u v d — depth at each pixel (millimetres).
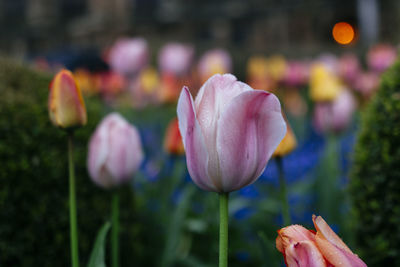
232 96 898
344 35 34375
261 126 914
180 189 3537
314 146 4805
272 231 3000
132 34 33031
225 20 35469
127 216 2344
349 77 5688
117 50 3873
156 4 34219
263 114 902
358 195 1954
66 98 1240
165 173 2818
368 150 1945
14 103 2029
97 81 5613
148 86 5176
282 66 6512
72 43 34219
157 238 2627
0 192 1769
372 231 1874
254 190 3283
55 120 1263
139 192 3270
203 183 924
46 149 2020
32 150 1943
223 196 940
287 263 799
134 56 3828
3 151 1831
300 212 3182
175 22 34500
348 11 34156
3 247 1731
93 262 1165
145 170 3562
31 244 1805
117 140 1556
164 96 3396
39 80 2391
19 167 1851
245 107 865
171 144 2326
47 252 1849
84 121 1283
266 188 3664
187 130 908
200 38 35469
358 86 5707
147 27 33656
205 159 886
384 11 25922
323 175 3006
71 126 1265
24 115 2014
